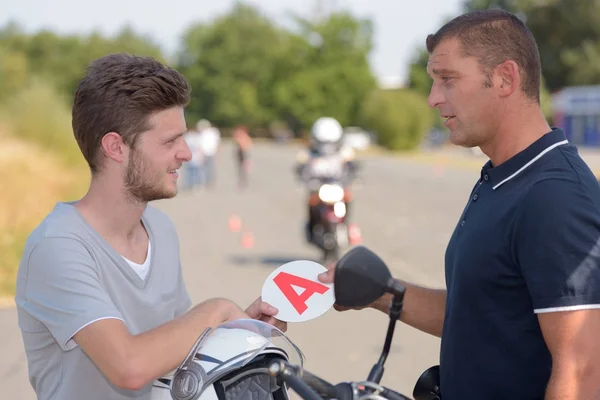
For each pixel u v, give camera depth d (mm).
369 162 44062
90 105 2297
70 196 17562
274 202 21250
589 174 2180
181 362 2160
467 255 2281
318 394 1844
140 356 2121
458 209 18703
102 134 2297
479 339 2266
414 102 58750
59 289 2199
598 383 2025
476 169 36812
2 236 11555
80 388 2307
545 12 80688
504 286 2207
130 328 2361
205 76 123750
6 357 6441
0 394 5570
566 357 2035
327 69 98312
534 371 2205
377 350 6668
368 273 1956
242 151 26891
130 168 2309
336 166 10500
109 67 2311
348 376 5988
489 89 2291
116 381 2127
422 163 43062
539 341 2189
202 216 17719
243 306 8211
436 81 2377
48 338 2301
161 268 2480
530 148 2229
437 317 2717
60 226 2275
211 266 10828
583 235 2059
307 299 2287
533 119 2301
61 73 114062
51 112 25547
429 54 2406
